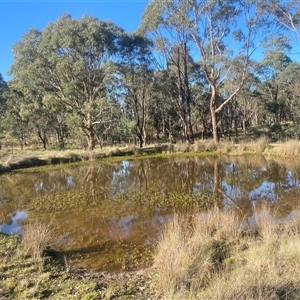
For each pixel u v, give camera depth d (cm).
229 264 498
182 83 3134
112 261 599
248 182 1319
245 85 4109
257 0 2236
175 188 1268
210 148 2353
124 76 2688
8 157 2128
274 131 3878
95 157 2247
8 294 435
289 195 1071
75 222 867
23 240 630
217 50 2670
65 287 457
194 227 674
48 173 1753
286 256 472
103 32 2416
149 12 2516
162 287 437
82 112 2558
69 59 2552
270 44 2298
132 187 1328
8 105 3528
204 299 362
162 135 5222
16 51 2678
